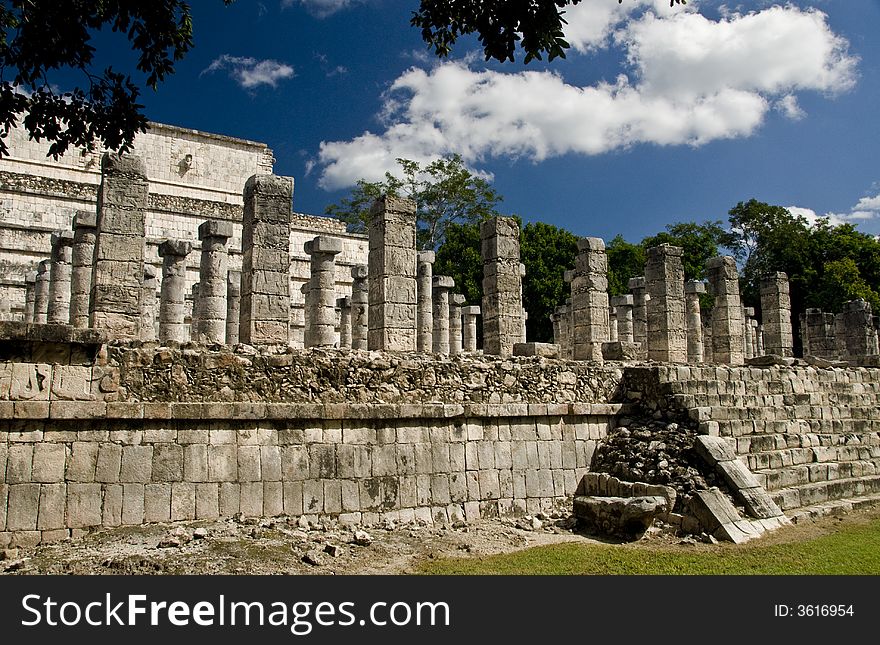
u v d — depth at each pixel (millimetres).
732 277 24672
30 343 10828
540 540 12312
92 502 10758
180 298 18234
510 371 15203
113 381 11297
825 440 16359
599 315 19422
